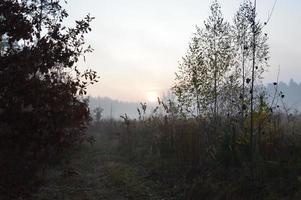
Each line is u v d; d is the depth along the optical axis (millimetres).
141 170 12617
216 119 12711
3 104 6328
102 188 10742
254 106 11297
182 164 11258
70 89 6898
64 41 7121
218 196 8703
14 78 6293
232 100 13109
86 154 16109
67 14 7367
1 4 6648
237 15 12227
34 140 6633
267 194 8141
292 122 11805
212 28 14352
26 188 6695
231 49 13977
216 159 10516
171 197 9727
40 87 6492
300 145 9680
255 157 9445
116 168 12961
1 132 6500
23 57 6441
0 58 6516
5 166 6332
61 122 6746
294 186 7977
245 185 8586
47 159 7086
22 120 6543
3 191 6430
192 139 11336
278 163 8922
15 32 6543
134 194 10078
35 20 6984
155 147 14477
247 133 10516
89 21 7379
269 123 10484
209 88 13852
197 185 9555
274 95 10422
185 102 14297
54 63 6938
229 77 13711
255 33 10008
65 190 10297
